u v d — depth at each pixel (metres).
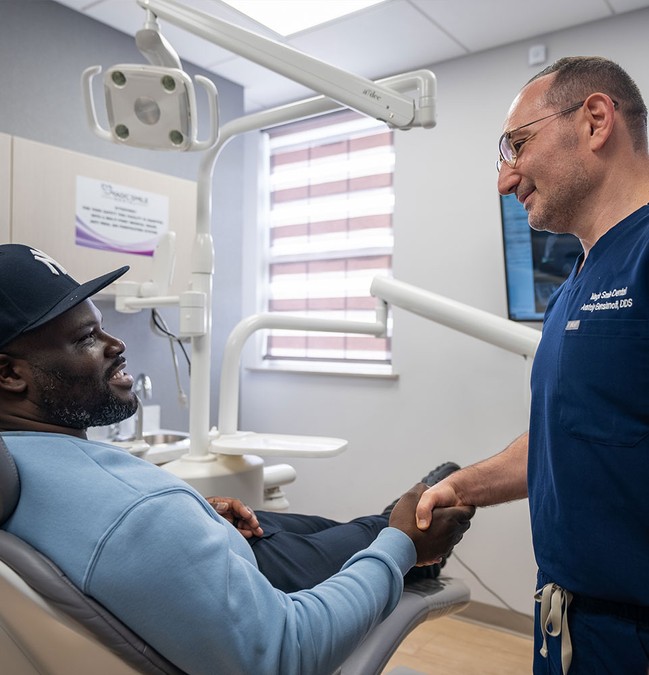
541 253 2.32
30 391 0.79
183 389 2.85
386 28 2.42
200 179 1.52
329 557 1.27
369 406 2.90
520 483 1.15
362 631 0.81
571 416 0.89
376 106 1.22
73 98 2.43
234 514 1.26
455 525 1.03
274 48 1.22
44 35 2.33
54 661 0.68
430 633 2.43
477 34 2.44
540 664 1.00
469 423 2.61
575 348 0.89
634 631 0.84
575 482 0.89
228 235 3.10
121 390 0.87
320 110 1.36
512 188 1.04
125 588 0.65
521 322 2.40
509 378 2.51
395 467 2.81
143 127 1.26
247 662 0.70
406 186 2.79
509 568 2.47
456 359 2.64
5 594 0.65
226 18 2.38
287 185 3.39
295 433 3.16
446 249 2.67
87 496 0.69
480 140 2.58
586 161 0.93
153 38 1.25
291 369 3.15
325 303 3.24
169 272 1.79
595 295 0.89
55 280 0.81
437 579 1.43
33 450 0.74
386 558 0.88
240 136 3.13
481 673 2.11
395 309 2.82
